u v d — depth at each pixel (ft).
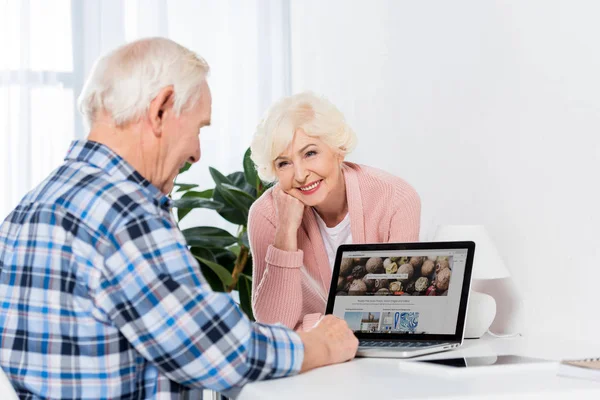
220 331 3.50
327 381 3.72
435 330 4.75
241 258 9.21
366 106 8.39
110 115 3.81
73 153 3.82
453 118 6.69
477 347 4.85
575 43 5.28
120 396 3.54
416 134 7.33
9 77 10.61
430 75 7.05
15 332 3.57
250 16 11.51
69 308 3.47
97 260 3.43
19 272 3.60
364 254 5.20
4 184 10.55
